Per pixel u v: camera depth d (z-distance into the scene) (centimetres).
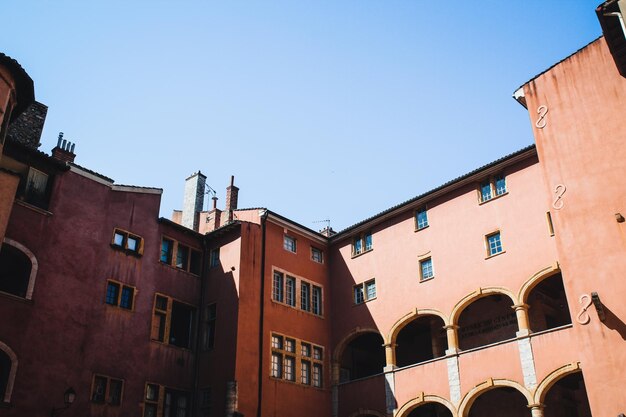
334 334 2941
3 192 1995
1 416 1975
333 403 2792
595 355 1828
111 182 2602
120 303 2464
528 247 2348
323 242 3152
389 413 2550
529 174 2453
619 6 1767
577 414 2619
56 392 2144
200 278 2834
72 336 2256
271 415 2523
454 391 2359
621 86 2056
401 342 3141
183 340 2694
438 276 2606
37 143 2614
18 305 2134
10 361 2056
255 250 2791
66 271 2314
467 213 2606
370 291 2883
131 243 2606
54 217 2341
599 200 1980
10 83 2045
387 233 2905
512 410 2578
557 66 2252
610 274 1877
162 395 2472
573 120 2139
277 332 2716
